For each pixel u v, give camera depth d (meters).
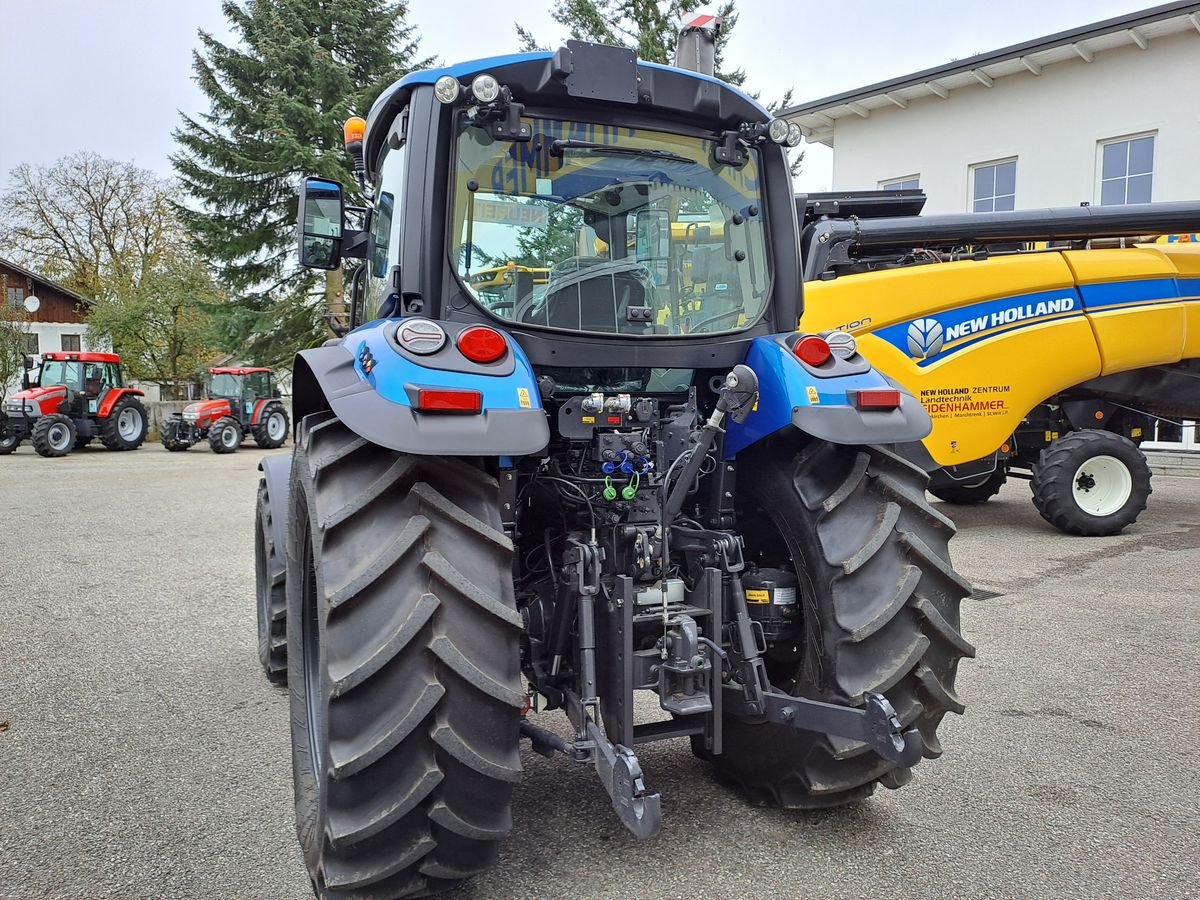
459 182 2.47
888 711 2.13
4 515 9.39
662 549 2.43
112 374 20.20
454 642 1.96
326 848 2.01
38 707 3.73
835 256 6.55
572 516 2.63
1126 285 7.27
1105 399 7.75
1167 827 2.64
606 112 2.62
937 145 13.64
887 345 6.91
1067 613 5.03
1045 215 6.80
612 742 2.33
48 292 37.38
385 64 24.23
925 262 7.22
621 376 2.70
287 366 25.28
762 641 2.56
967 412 7.07
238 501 10.60
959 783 2.94
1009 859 2.46
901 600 2.36
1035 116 12.55
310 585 2.66
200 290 29.69
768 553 2.80
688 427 2.55
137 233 38.44
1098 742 3.27
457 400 2.00
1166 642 4.47
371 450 2.14
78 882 2.38
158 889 2.35
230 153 22.98
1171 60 11.23
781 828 2.64
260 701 3.80
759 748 2.70
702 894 2.29
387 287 2.58
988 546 7.01
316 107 22.83
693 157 2.73
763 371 2.61
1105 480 7.34
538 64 2.51
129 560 6.95
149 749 3.29
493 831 2.03
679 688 2.35
